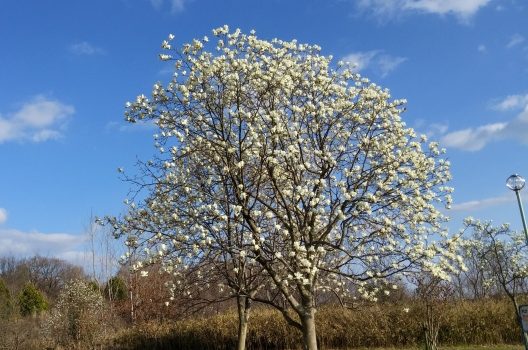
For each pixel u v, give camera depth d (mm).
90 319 23047
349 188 11258
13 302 31672
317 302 14461
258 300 11508
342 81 12398
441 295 17844
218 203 11516
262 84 11594
